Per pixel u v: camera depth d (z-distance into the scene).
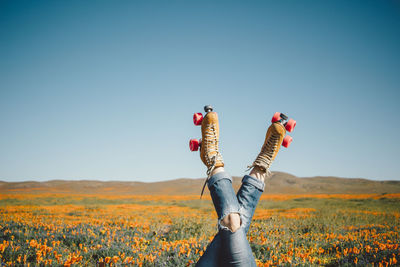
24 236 7.91
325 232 10.99
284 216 18.83
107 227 10.73
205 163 1.87
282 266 5.67
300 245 8.34
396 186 128.50
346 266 6.09
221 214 1.73
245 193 1.87
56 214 20.41
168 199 56.22
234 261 1.69
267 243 7.63
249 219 1.82
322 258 6.98
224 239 1.73
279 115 1.95
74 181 138.12
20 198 48.50
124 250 6.63
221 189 1.78
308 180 138.00
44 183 134.38
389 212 22.69
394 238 9.27
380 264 5.48
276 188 123.94
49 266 5.24
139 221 14.74
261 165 1.89
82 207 29.58
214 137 1.87
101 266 5.23
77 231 8.89
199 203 39.22
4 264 5.06
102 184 135.00
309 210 25.80
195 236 9.62
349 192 118.00
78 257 5.54
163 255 6.29
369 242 8.16
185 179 137.25
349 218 16.33
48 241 7.57
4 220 12.31
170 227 11.56
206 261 1.79
